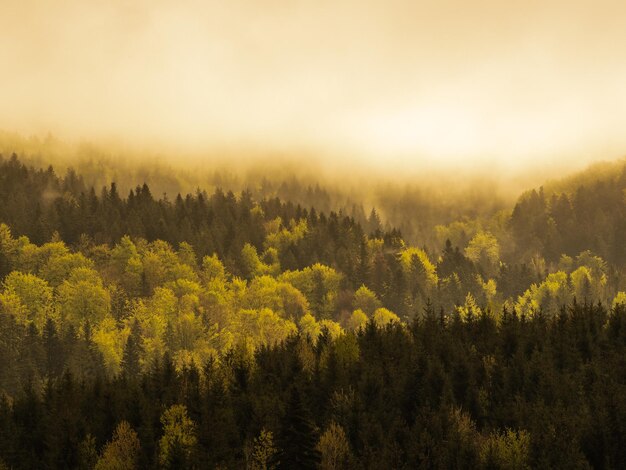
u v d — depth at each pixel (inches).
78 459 3464.6
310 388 3905.0
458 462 2930.6
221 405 3863.2
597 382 3693.4
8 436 3671.3
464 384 3880.4
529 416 3363.7
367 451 3093.0
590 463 2999.5
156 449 3376.0
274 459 2753.4
